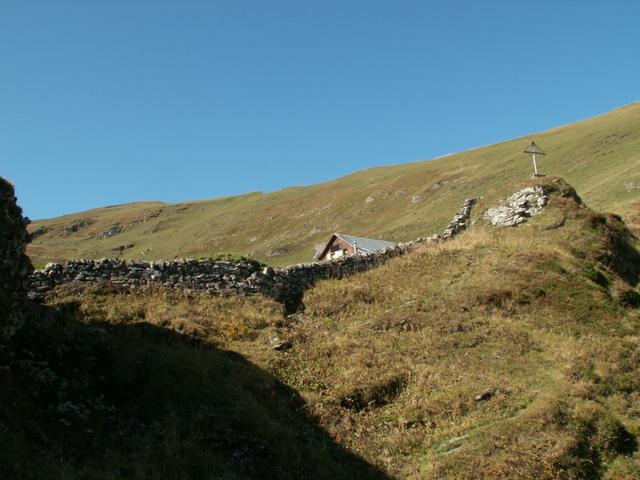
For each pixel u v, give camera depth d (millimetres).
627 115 96375
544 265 27391
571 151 82125
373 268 30828
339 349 21172
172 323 20688
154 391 15133
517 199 35719
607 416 16969
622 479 14961
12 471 10180
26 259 15734
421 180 116625
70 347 15641
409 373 19594
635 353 20609
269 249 110250
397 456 15961
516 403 17625
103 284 22438
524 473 14648
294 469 14211
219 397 15594
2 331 13648
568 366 19484
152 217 182750
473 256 30172
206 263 25422
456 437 16375
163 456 12781
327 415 17328
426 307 24750
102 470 11516
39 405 12977
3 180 15234
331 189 150250
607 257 29703
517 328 22688
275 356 20031
